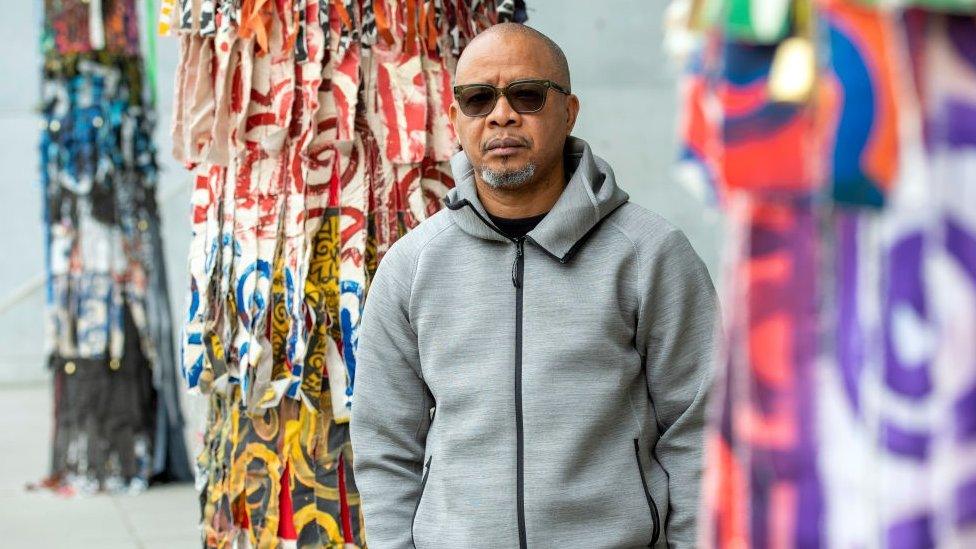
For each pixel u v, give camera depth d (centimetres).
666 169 1208
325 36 337
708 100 151
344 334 341
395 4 342
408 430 301
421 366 294
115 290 700
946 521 137
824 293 147
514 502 274
